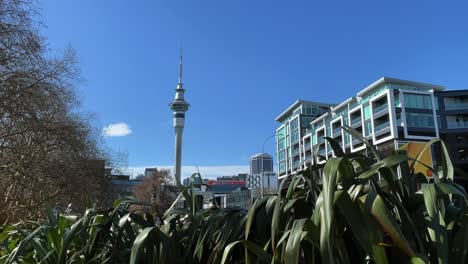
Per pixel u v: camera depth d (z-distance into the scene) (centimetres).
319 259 197
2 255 351
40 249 290
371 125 9388
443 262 173
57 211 504
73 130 2812
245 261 236
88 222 292
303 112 13262
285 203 232
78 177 2789
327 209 173
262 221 245
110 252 278
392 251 184
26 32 2406
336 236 188
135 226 335
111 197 3350
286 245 188
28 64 2470
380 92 9538
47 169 2638
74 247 308
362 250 197
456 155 8856
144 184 5650
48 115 2656
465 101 9044
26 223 403
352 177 193
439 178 216
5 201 2523
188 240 282
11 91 2359
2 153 2594
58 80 2675
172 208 322
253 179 3369
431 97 9006
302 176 229
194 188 332
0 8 2303
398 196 201
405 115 8775
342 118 10481
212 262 255
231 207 286
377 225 176
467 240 183
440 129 8975
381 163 190
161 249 256
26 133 2581
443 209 189
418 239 184
